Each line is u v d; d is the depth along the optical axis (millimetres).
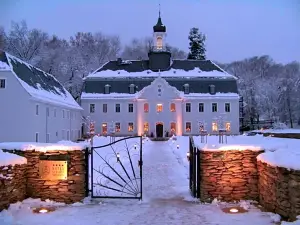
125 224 10367
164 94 66688
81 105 68000
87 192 13562
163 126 66562
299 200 9578
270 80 97875
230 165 12930
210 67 72688
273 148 12930
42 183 13172
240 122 80125
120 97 67750
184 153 29531
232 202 12742
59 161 13156
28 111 39625
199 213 11461
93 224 10375
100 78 69812
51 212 11672
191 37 103250
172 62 74375
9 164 11875
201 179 13047
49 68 84438
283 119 86938
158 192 14672
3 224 10320
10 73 39938
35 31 86312
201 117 67562
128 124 67812
